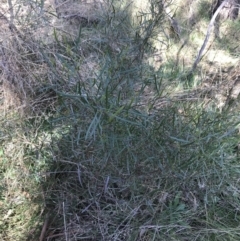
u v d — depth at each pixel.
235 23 3.10
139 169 1.88
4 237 1.90
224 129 1.95
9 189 2.04
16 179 2.05
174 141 1.85
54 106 2.11
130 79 2.04
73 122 1.88
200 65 2.66
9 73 2.02
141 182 1.90
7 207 1.99
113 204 1.92
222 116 1.99
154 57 2.62
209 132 1.90
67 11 2.59
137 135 1.80
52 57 2.18
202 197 1.92
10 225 1.94
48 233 1.89
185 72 2.51
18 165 2.08
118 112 1.61
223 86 2.30
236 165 1.98
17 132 2.09
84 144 1.88
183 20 2.99
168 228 1.80
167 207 1.84
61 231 1.89
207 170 1.89
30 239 1.90
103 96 1.73
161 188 1.88
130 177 1.87
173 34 2.87
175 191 1.90
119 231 1.80
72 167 2.00
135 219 1.84
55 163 2.07
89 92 1.84
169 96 2.12
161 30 2.57
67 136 1.96
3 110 2.10
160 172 1.87
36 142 2.10
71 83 1.97
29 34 2.06
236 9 3.14
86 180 1.97
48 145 2.08
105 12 2.66
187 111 2.02
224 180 1.93
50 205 2.00
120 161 1.85
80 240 1.85
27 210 1.99
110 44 2.30
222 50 2.86
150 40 2.63
